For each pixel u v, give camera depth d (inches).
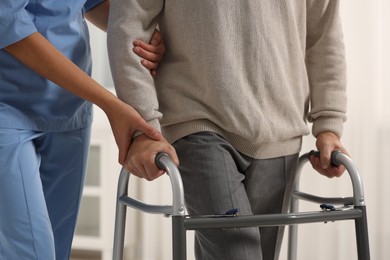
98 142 164.4
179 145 77.1
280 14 79.4
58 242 90.0
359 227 75.5
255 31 76.5
